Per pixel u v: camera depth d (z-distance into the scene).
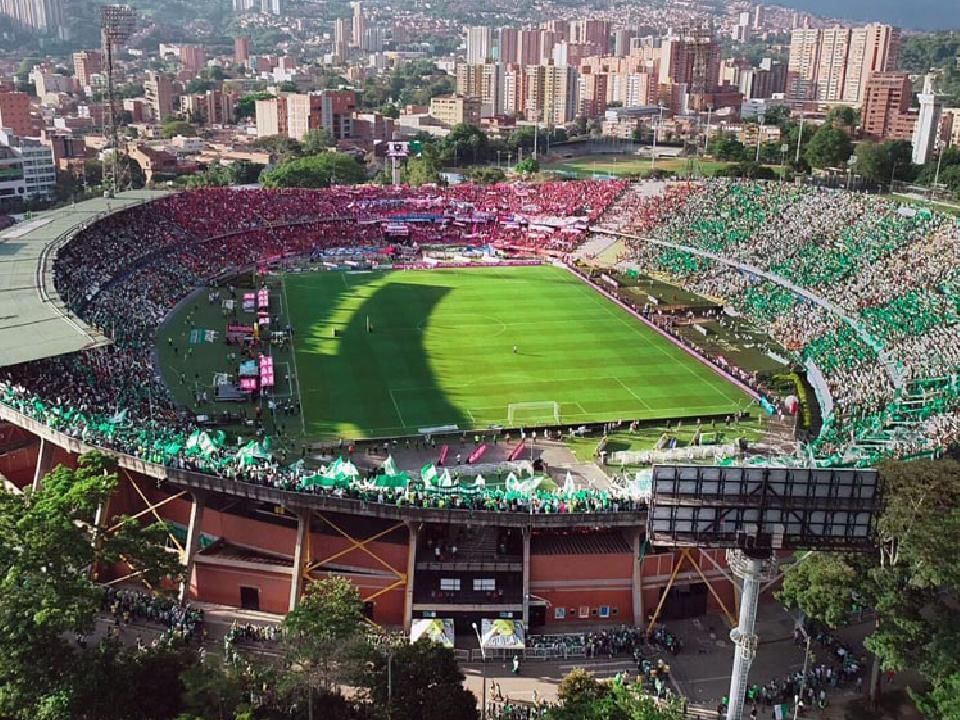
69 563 60.06
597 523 71.19
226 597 74.94
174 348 136.38
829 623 62.53
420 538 75.62
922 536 58.56
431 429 109.75
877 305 140.75
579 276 189.12
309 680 55.88
